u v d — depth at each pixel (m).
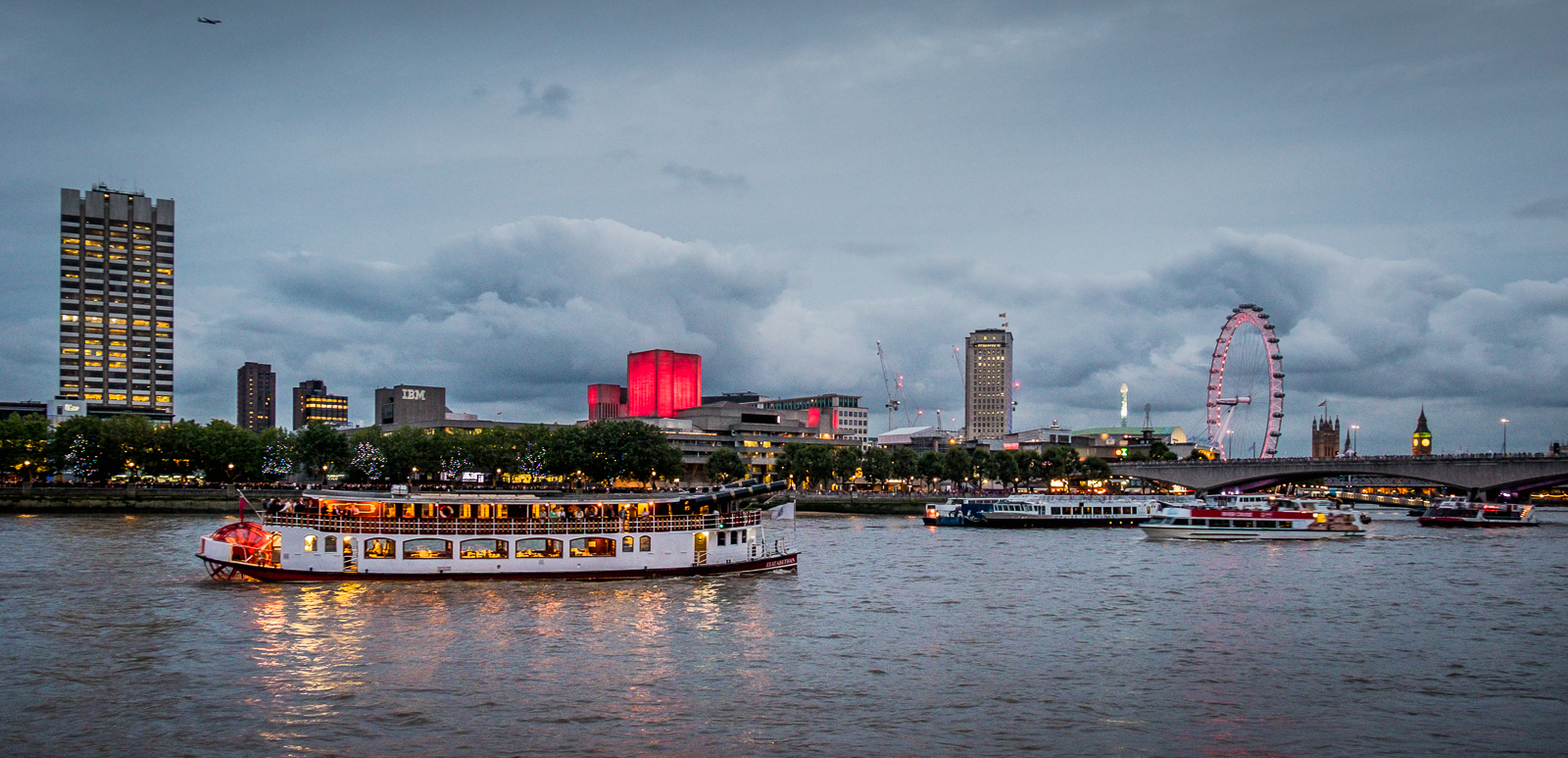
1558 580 117.12
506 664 70.75
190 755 52.81
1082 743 55.78
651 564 108.38
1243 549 155.75
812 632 82.38
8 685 64.31
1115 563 133.50
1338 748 55.47
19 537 150.12
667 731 57.09
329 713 59.53
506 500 105.50
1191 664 72.62
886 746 55.03
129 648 74.06
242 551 103.31
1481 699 64.50
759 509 123.69
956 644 78.44
